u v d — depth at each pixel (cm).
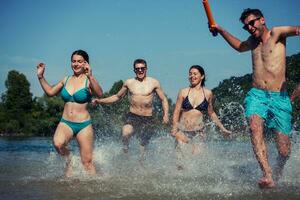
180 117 948
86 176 732
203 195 545
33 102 7781
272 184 587
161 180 683
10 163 922
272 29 660
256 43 679
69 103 769
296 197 531
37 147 1587
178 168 831
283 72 661
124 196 541
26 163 923
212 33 720
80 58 781
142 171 797
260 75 669
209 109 950
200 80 951
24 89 7750
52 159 1008
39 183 652
